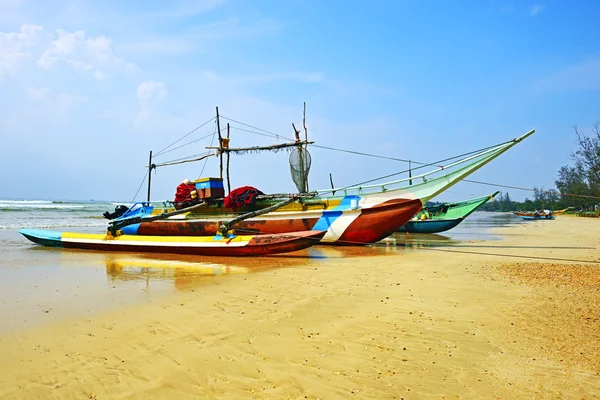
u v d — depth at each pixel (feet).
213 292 27.91
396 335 19.02
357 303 24.73
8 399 13.29
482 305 24.17
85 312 23.27
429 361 16.05
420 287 29.17
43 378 14.83
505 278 32.40
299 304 24.54
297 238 42.42
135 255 47.73
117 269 38.06
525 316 21.88
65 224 105.81
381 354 16.78
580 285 29.63
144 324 20.93
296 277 33.12
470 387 13.87
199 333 19.43
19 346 18.03
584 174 195.21
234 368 15.47
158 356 16.70
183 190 65.36
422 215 86.89
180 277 33.71
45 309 23.99
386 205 52.90
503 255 47.26
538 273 34.63
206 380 14.52
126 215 72.23
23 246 57.57
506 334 19.07
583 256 46.44
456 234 82.89
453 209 85.81
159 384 14.24
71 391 13.82
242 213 59.82
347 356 16.57
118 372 15.25
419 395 13.32
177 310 23.47
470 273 34.76
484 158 49.32
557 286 29.30
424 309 23.39
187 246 47.34
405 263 40.68
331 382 14.26
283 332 19.49
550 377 14.60
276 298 26.07
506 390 13.64
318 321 21.17
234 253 45.39
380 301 25.20
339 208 55.21
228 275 34.35
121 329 20.20
